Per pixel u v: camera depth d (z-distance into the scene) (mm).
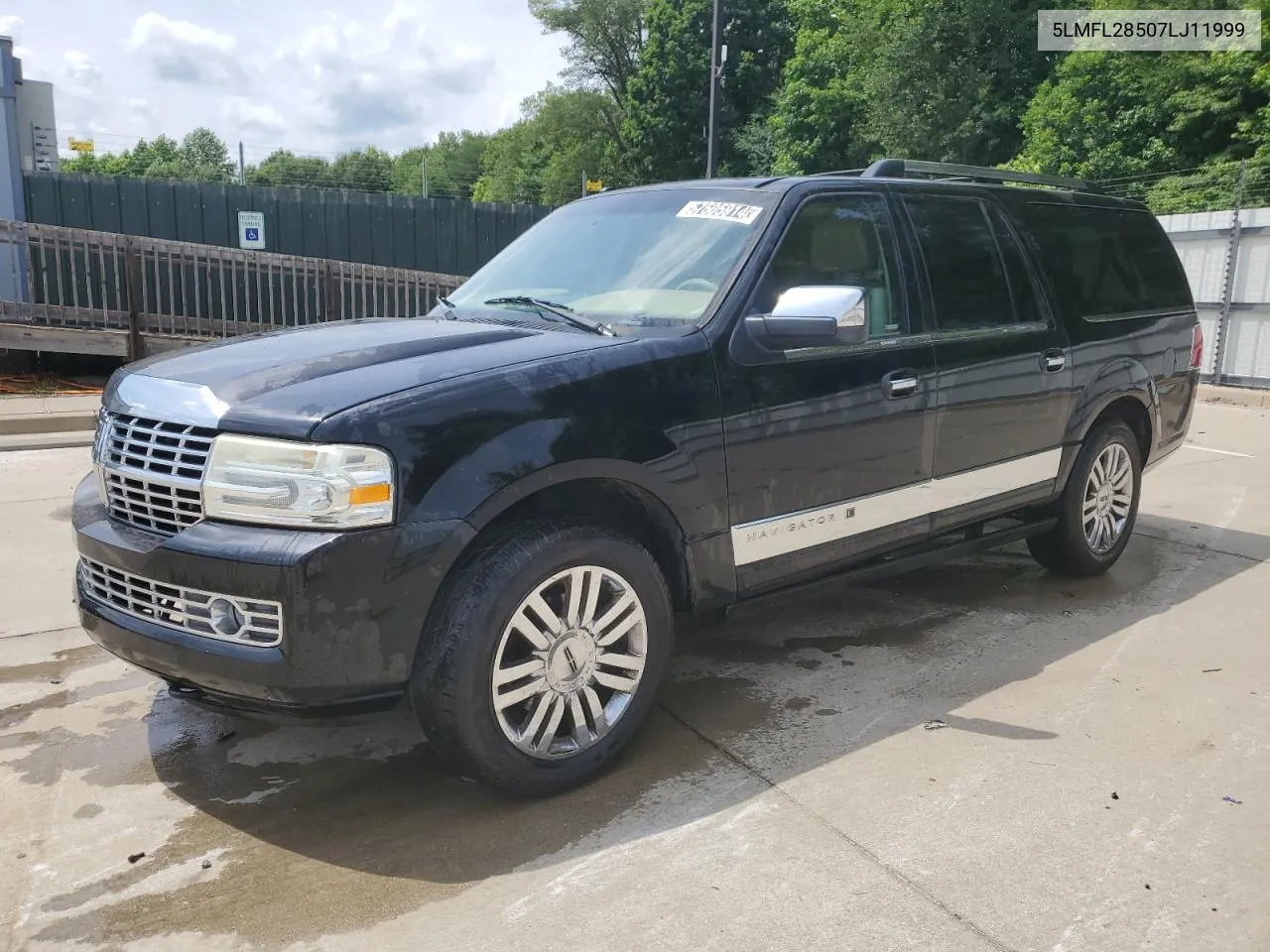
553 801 3049
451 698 2789
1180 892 2570
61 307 12688
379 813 2998
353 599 2611
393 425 2684
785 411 3494
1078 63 25078
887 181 4113
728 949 2354
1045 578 5340
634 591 3146
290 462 2627
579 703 3084
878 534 3930
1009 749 3359
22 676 4043
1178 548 5879
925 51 31844
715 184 4004
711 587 3404
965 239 4352
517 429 2857
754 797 3053
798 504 3594
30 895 2576
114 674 4078
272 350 3234
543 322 3574
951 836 2828
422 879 2652
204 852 2787
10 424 9539
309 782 3195
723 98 46625
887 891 2574
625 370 3127
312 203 18797
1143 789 3088
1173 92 23484
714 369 3320
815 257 3725
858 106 35531
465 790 3135
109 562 2891
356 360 3031
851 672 4055
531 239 4383
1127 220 5359
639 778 3180
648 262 3760
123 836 2867
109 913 2506
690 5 46281
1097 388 4883
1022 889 2582
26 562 5520
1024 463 4566
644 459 3104
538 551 2883
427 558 2686
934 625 4617
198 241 18219
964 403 4164
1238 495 7301
